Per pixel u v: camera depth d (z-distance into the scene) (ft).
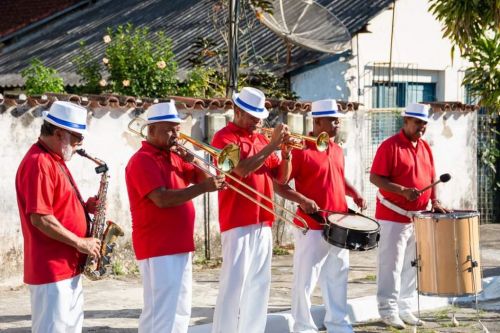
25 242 19.45
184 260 22.50
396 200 29.84
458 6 44.34
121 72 49.57
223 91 50.72
